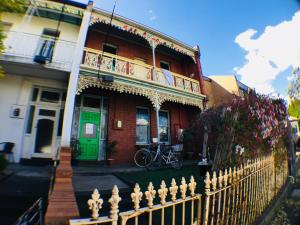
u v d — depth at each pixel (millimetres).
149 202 1909
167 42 11805
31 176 5777
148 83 10062
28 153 8133
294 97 11766
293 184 6426
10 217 3914
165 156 9375
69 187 3883
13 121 8055
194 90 12422
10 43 7750
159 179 6668
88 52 8930
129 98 10891
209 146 8539
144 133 11164
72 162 8602
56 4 8539
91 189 4934
